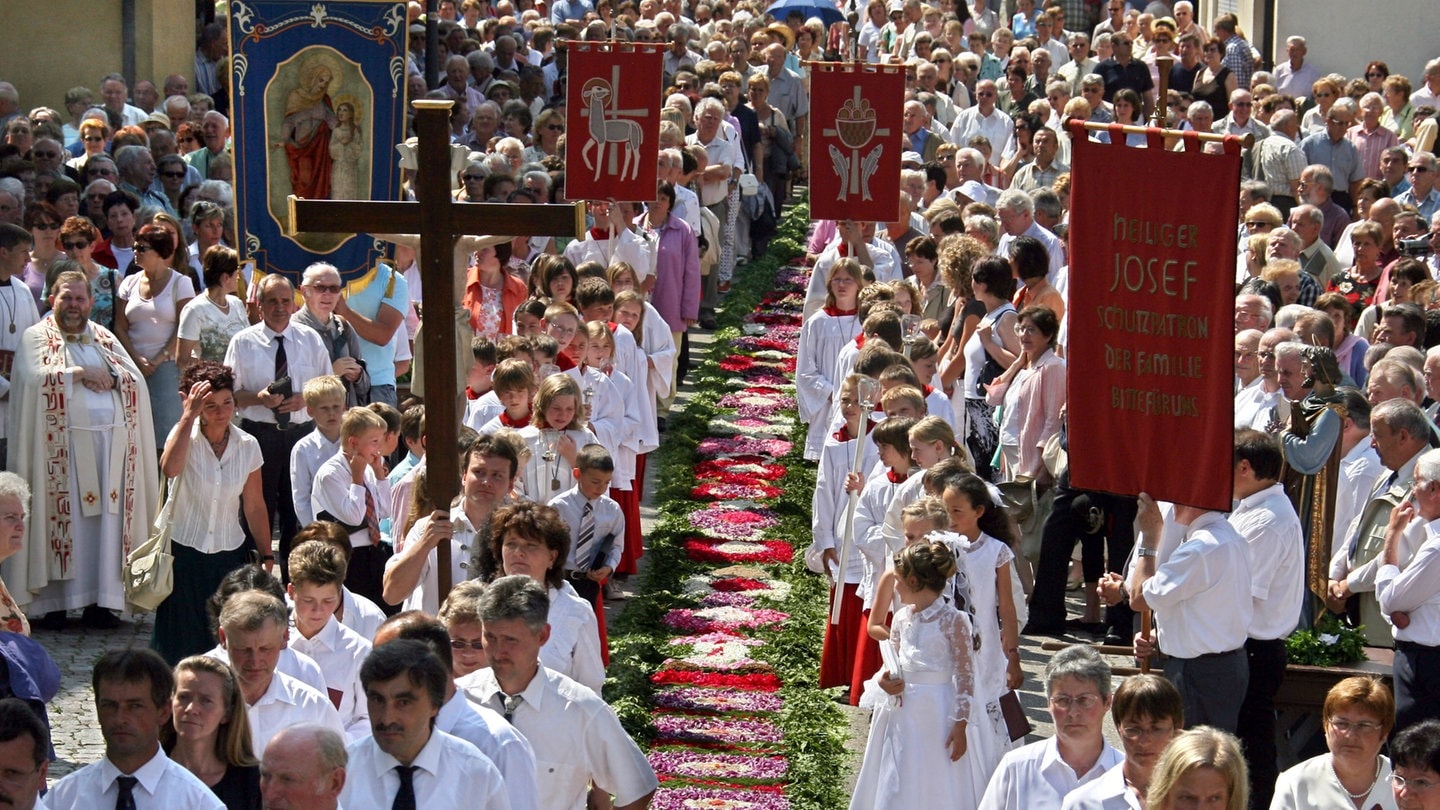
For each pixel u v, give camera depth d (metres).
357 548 39.72
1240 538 31.91
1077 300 30.52
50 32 82.94
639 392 51.81
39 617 45.56
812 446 55.03
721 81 81.88
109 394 45.28
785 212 92.56
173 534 40.66
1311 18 99.81
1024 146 79.56
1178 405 29.94
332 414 41.78
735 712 40.72
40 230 51.56
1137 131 29.92
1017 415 46.28
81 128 68.38
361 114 49.44
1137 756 25.91
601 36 91.88
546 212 30.11
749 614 46.47
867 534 37.84
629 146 55.44
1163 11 108.69
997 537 34.31
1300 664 35.97
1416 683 33.78
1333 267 60.50
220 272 48.66
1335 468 38.25
